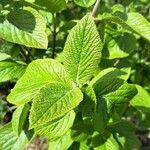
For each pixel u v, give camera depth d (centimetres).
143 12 38
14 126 24
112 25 28
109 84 21
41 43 22
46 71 21
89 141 25
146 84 37
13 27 22
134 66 35
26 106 24
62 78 21
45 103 18
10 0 24
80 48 20
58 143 25
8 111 29
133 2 34
